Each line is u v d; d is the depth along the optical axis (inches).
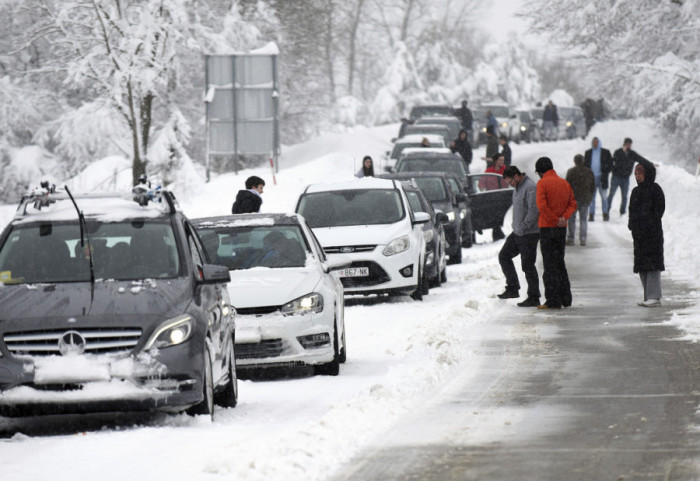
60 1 4089.6
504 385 1069.8
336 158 4616.1
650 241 1678.2
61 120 4606.3
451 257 2568.9
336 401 1018.1
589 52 4891.7
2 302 919.7
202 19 5142.7
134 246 993.5
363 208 1923.0
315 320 1189.7
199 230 1369.3
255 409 996.6
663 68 4394.7
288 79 6097.4
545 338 1391.5
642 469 716.7
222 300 1029.2
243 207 1829.5
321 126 6378.0
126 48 3919.8
